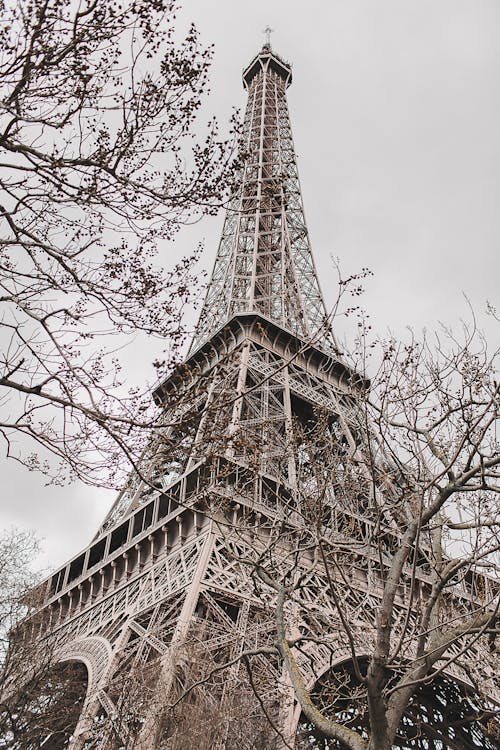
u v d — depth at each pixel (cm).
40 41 2009
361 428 3159
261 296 9856
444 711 6762
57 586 7956
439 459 2744
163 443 2284
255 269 10256
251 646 4678
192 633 4838
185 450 2280
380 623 2312
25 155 2047
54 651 6272
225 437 2397
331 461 3397
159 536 6538
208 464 2484
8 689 5525
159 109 2141
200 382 2317
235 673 4325
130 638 5628
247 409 7325
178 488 6581
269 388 7969
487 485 2412
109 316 2153
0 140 2009
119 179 2111
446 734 6650
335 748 3956
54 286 2103
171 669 4297
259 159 11881
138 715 4297
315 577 5328
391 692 2261
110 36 2072
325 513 3353
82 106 2069
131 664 5103
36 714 5438
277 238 11238
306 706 2369
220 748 3850
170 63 2130
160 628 5072
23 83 1984
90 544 7781
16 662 5466
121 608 6197
